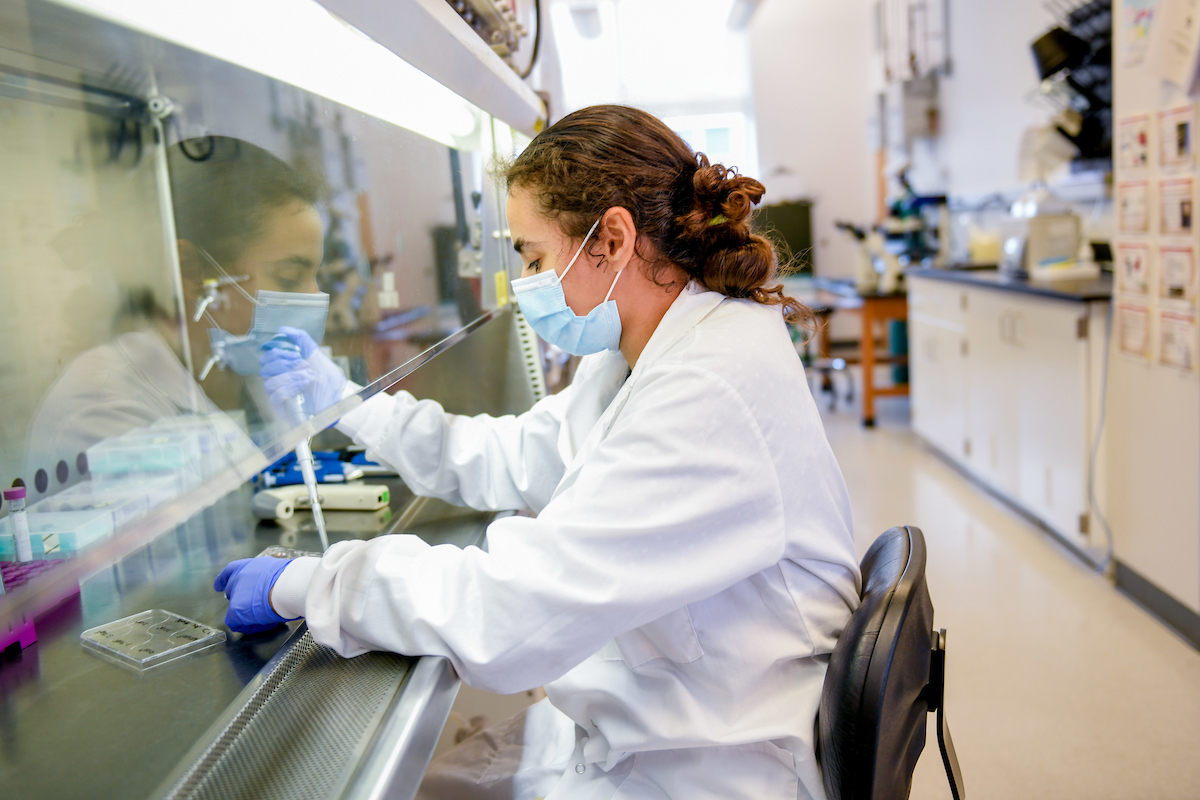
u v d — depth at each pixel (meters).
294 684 0.77
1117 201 2.49
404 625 0.79
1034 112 4.10
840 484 0.96
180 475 0.65
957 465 3.99
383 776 0.63
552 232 0.93
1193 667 2.15
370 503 1.28
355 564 0.83
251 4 0.69
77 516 0.58
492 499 1.25
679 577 0.79
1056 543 2.99
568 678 0.96
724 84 6.80
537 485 1.23
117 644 0.84
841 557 0.92
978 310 3.47
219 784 0.63
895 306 4.78
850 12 6.42
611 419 0.93
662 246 0.95
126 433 0.67
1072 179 3.64
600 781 0.94
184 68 0.77
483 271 1.58
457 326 1.41
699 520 0.79
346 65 0.91
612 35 6.77
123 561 1.07
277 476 1.31
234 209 0.79
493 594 0.78
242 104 0.80
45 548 0.54
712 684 0.89
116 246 0.74
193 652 0.83
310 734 0.69
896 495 3.62
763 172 6.63
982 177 4.76
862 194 6.63
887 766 0.77
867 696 0.75
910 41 5.46
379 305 1.07
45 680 0.78
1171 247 2.22
